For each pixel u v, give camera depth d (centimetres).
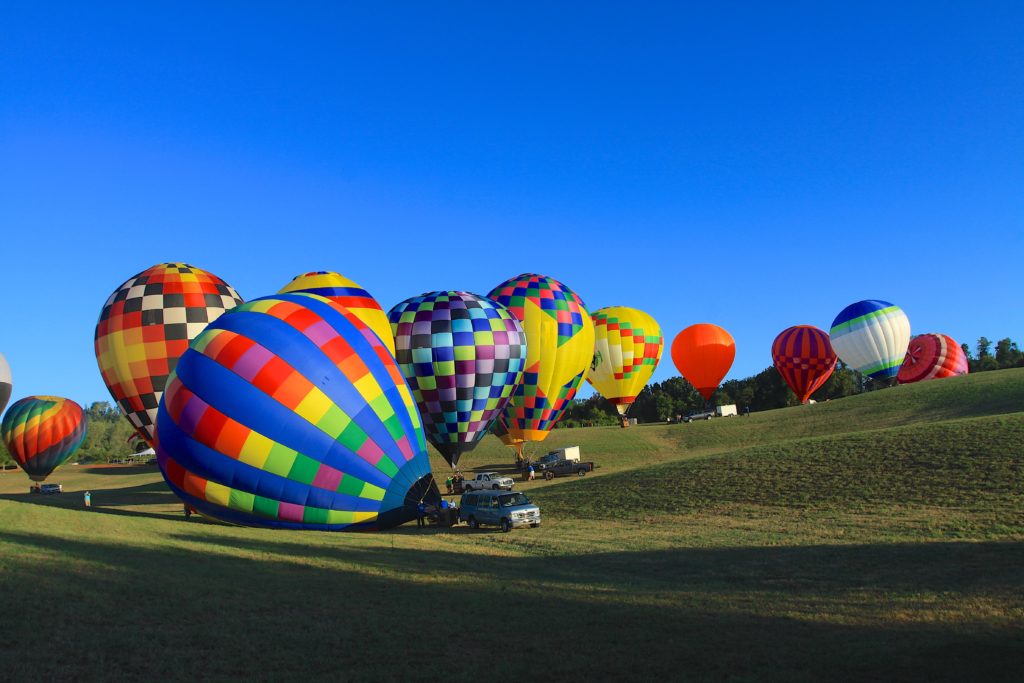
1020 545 1734
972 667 893
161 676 831
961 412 5297
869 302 7156
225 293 3200
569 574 1606
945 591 1373
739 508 2608
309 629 1022
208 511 2166
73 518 1856
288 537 1933
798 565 1698
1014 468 2488
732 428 6256
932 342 8856
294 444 2122
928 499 2364
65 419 6091
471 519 2519
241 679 838
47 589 1084
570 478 4497
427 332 3569
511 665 913
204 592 1162
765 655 963
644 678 876
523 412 4419
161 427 2191
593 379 6109
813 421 6028
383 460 2259
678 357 7100
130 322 2991
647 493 3025
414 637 1014
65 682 795
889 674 877
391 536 2189
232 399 2106
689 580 1582
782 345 7681
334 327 2320
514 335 3722
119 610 1030
